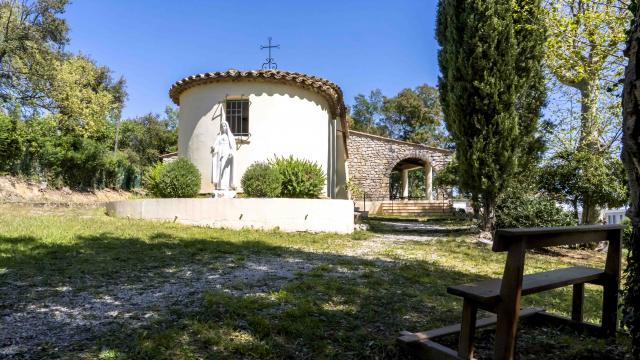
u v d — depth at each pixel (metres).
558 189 11.42
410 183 50.91
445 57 12.66
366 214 19.97
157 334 3.32
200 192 13.68
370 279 5.56
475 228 12.35
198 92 14.20
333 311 4.10
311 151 14.55
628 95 2.53
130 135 41.91
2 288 4.50
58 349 3.05
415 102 51.41
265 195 11.56
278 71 13.55
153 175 12.50
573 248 10.73
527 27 10.24
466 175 11.02
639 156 2.47
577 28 10.03
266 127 13.70
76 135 24.25
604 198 10.80
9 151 17.92
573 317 3.78
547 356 3.15
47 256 6.02
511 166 10.52
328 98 15.55
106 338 3.25
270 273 5.73
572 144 11.70
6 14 22.97
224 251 7.23
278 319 3.77
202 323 3.59
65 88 24.58
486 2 10.53
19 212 11.38
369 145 28.45
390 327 3.73
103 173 25.05
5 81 23.50
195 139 14.10
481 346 3.26
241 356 3.04
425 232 12.86
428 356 3.02
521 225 10.61
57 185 20.72
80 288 4.62
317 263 6.62
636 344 2.69
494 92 10.42
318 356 3.06
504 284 2.66
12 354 2.95
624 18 8.97
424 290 5.13
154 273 5.47
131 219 10.91
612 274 3.57
